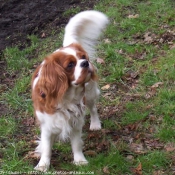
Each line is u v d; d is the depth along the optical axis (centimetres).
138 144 245
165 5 380
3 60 343
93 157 239
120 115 271
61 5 411
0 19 396
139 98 283
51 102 215
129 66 315
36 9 408
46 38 362
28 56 344
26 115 279
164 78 295
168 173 226
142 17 365
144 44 334
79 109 226
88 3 406
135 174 227
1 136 261
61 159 242
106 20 266
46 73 213
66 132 227
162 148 242
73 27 258
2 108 288
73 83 214
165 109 267
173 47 326
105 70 313
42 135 231
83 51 223
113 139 252
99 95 271
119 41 342
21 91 301
